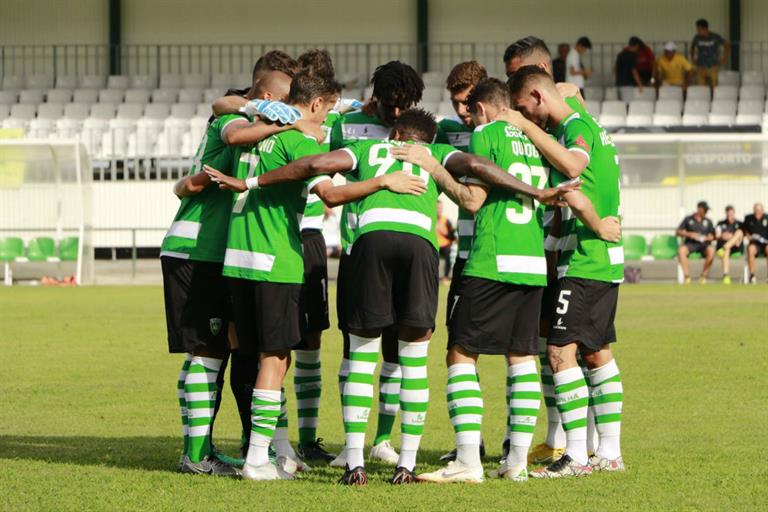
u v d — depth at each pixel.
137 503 19.58
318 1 126.50
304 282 22.00
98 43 127.12
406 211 21.38
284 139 21.73
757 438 26.91
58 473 22.39
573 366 22.70
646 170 91.69
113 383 37.00
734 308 62.25
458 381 21.66
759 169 91.88
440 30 126.00
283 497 20.09
